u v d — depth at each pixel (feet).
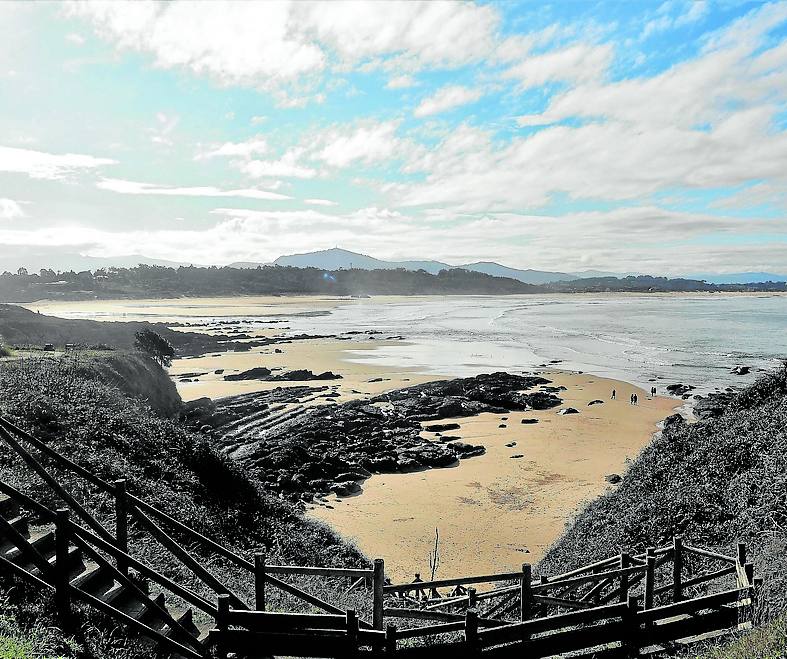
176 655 32.50
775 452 72.74
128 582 31.71
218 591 34.81
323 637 31.37
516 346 343.05
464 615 36.70
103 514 53.62
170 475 72.90
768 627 31.42
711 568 51.67
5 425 36.42
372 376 244.22
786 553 45.83
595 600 44.39
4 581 31.94
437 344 354.74
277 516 81.87
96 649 29.91
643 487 80.84
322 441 141.38
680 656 33.19
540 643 32.68
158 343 241.14
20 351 151.23
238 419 166.91
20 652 26.32
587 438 146.30
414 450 133.08
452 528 92.43
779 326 449.48
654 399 195.31
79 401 85.61
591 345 346.95
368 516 98.27
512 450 136.36
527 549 84.28
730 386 216.13
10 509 39.50
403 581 73.31
